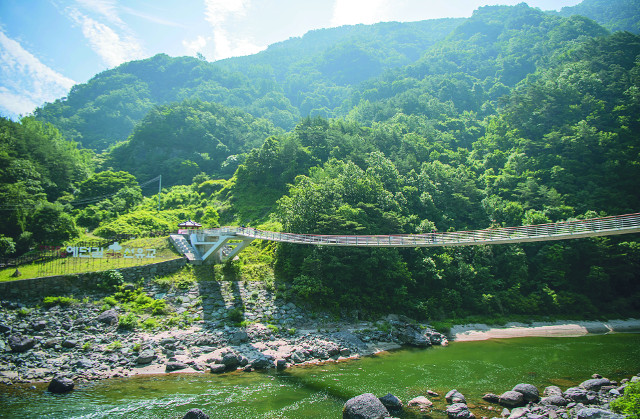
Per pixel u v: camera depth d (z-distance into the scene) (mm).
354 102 175125
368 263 46094
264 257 50812
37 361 27328
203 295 40750
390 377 28500
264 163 79375
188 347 32250
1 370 25828
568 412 21438
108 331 32938
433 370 30266
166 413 21578
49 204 53781
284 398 24172
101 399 23188
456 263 52906
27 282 34625
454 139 102500
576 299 50906
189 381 26547
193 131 112562
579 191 62938
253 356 31188
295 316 40906
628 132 70812
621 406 19672
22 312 32375
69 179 77875
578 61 104250
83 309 34875
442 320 45938
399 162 73500
